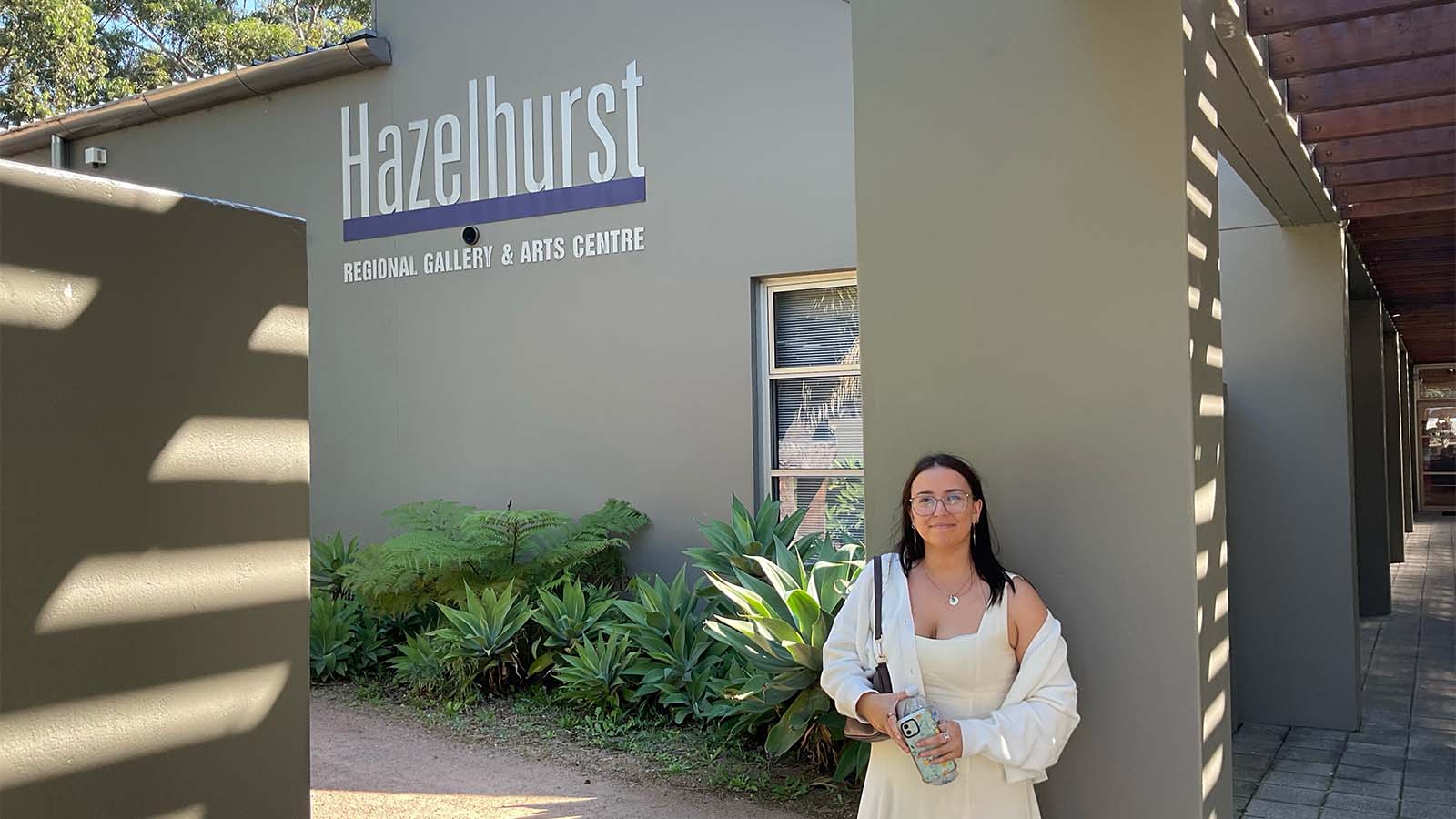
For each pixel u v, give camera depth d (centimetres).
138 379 239
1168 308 332
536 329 818
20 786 216
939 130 366
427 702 654
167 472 245
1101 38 344
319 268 922
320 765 536
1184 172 331
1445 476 2506
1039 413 350
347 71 898
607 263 788
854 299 716
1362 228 759
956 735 286
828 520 725
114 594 233
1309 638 640
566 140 804
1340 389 636
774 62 724
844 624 321
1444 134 543
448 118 857
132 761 236
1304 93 477
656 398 768
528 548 737
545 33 812
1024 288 353
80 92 2181
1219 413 369
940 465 315
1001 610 305
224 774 256
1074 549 344
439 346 862
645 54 771
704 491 749
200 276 253
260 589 265
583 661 615
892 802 304
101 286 232
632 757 546
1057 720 297
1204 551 339
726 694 519
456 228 853
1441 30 407
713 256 745
